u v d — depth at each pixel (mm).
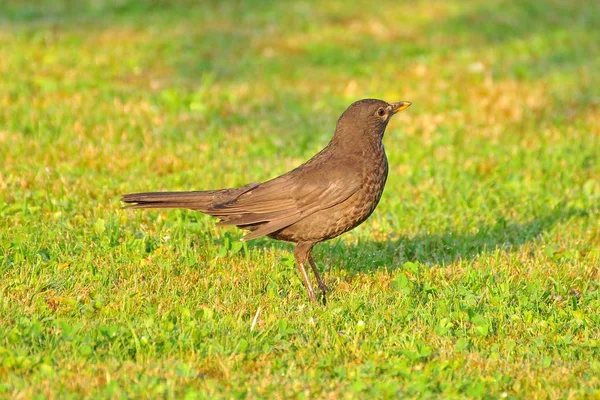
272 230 10242
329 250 12297
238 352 9000
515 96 19906
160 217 12836
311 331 9594
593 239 13023
